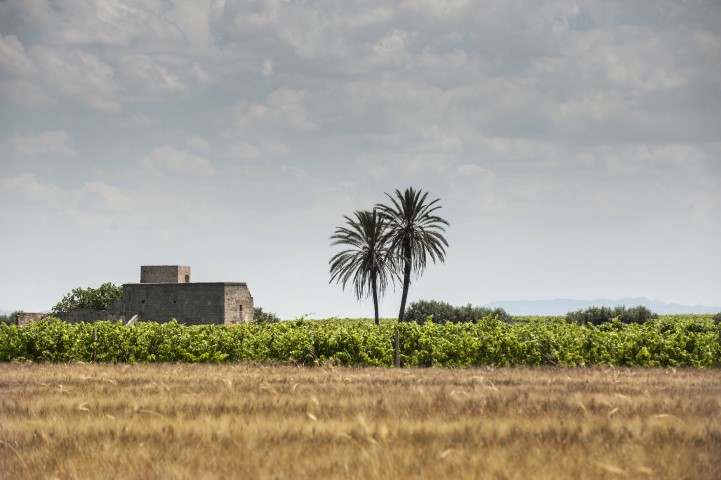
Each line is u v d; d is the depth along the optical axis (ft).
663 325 431.43
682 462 135.95
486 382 262.67
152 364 391.45
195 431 161.38
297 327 444.55
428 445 147.54
